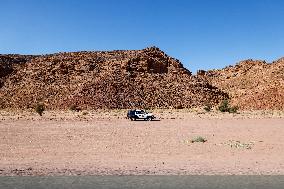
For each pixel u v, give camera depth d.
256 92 95.19
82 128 36.03
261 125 39.38
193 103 104.75
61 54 138.50
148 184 12.66
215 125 40.06
